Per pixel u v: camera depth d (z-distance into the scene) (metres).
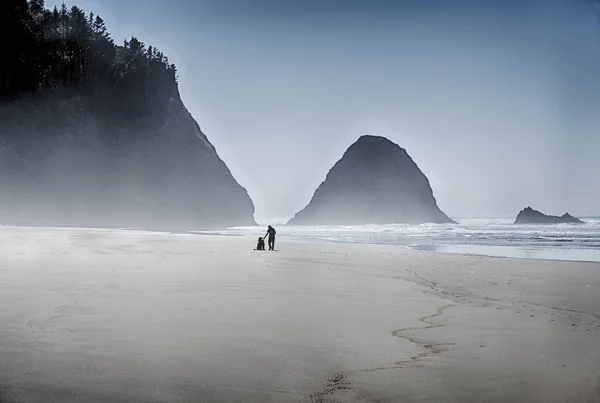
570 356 5.79
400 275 15.80
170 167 124.00
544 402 4.25
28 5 118.81
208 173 133.38
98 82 121.31
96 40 127.62
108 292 10.29
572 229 84.75
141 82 123.75
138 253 22.47
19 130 105.19
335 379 4.82
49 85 113.88
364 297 10.62
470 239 54.12
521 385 4.70
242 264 18.45
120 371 4.90
